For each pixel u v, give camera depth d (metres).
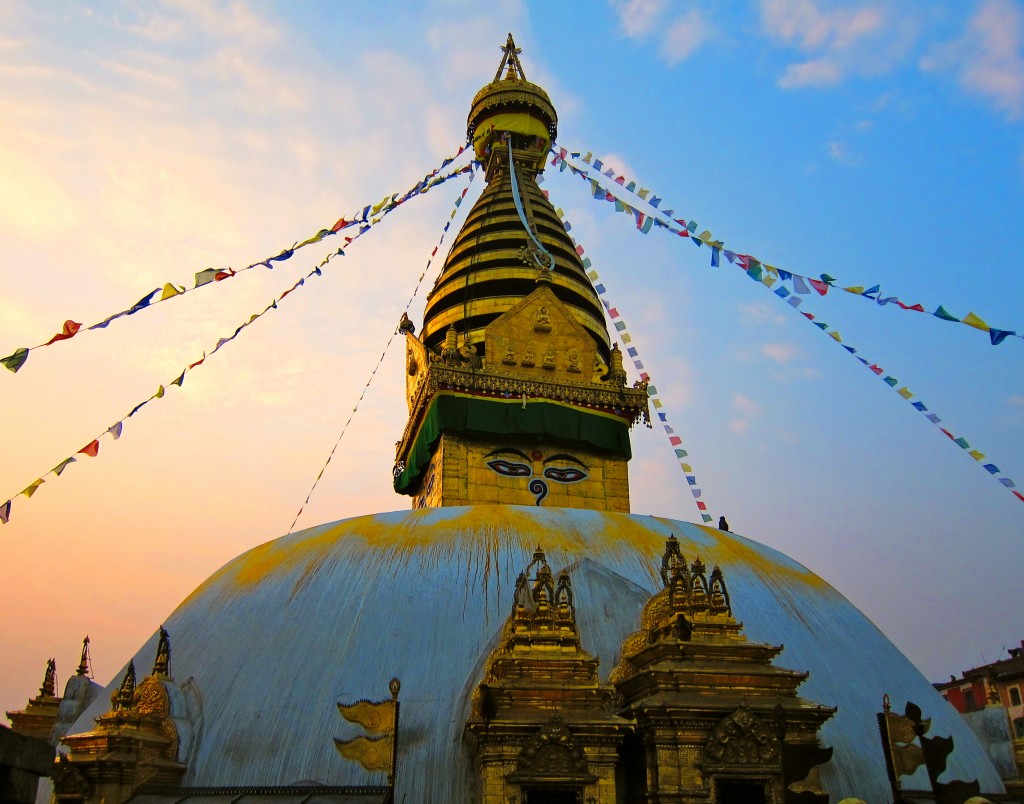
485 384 22.67
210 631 15.12
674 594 12.98
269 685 13.41
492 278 25.84
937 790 7.85
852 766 13.12
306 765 12.26
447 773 11.90
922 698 15.38
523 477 22.39
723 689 12.16
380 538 15.70
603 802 11.22
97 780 12.20
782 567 17.17
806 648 14.88
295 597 14.83
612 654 13.64
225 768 12.62
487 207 28.48
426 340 26.50
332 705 12.77
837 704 13.95
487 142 30.62
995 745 16.12
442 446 22.12
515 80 31.42
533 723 11.31
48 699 19.19
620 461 23.62
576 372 24.02
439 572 14.65
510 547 15.28
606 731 11.48
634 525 16.83
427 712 12.53
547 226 28.17
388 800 11.29
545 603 12.56
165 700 13.35
